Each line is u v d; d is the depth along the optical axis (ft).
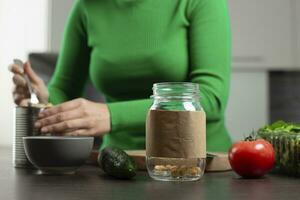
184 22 3.43
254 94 7.82
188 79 3.46
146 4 3.51
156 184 1.94
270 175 2.33
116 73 3.57
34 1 7.93
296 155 2.22
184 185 1.93
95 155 2.67
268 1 7.72
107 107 2.84
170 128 2.01
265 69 7.78
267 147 2.23
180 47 3.43
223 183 2.01
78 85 4.14
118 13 3.61
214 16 3.32
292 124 2.53
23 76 3.27
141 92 3.61
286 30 7.72
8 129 7.92
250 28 7.75
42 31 7.82
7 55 7.98
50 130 2.55
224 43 3.27
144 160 2.42
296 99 7.79
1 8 7.96
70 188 1.82
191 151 2.02
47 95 3.42
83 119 2.65
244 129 7.79
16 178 2.12
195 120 2.03
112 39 3.60
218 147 3.44
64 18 7.71
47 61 6.45
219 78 3.15
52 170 2.23
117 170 2.05
